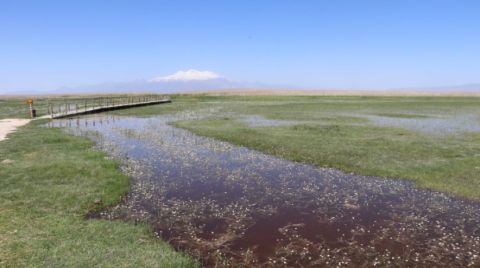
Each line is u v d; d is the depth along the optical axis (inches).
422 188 716.0
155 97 4884.4
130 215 556.1
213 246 457.1
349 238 485.7
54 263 381.1
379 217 563.8
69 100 4466.0
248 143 1219.9
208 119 2081.7
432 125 1765.5
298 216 565.0
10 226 478.6
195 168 875.4
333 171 855.1
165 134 1465.3
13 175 740.0
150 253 415.2
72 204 582.2
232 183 747.4
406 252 446.3
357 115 2348.7
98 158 931.3
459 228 523.5
